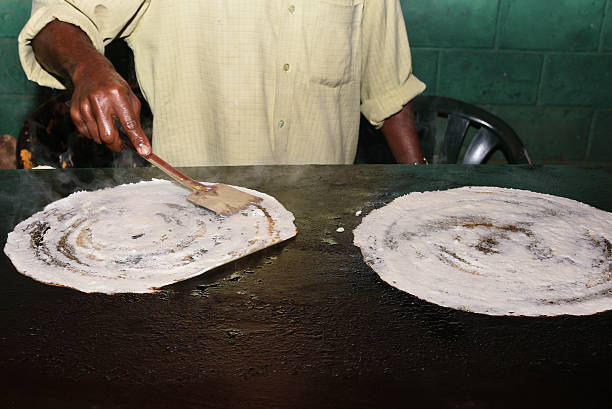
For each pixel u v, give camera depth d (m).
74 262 0.71
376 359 0.55
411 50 2.43
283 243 0.78
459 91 2.51
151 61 1.38
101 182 0.99
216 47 1.31
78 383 0.51
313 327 0.59
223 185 0.93
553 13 2.39
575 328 0.60
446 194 0.98
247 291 0.66
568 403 0.50
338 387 0.51
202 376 0.52
